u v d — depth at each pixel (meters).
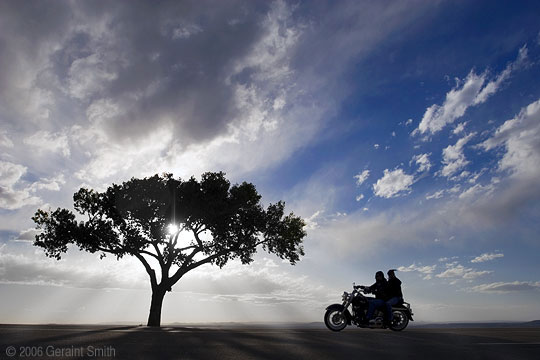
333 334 9.28
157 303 23.45
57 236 23.42
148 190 23.67
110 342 6.83
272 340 7.73
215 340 7.49
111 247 23.67
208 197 23.70
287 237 25.80
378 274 11.88
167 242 24.12
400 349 6.68
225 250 24.67
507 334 10.14
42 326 10.95
